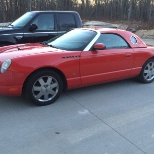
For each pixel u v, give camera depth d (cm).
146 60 588
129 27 1962
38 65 430
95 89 554
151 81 618
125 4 2456
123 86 582
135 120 411
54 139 347
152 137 359
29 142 338
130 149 327
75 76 479
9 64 414
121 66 543
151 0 2247
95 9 2675
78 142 341
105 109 451
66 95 512
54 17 793
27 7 2434
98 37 512
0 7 2333
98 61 501
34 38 760
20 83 424
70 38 534
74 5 2695
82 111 439
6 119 402
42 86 448
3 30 724
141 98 511
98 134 363
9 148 323
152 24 2088
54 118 410
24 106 452
